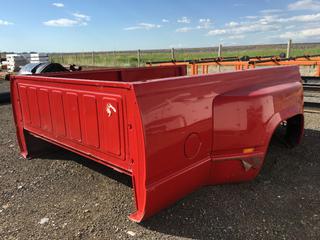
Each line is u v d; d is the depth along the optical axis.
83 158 4.54
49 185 3.71
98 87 2.84
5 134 5.98
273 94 3.27
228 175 3.11
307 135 5.10
